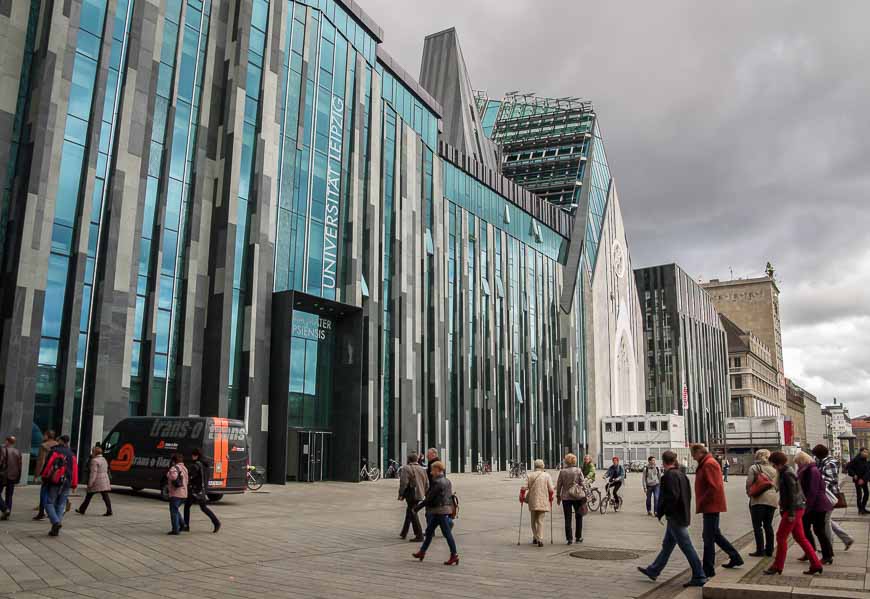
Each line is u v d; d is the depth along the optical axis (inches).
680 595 343.9
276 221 1321.4
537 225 2773.1
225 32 1267.2
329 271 1461.6
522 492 544.7
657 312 4382.4
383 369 1640.0
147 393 1041.5
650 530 650.8
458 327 2116.1
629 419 2532.0
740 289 7066.9
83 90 994.1
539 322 2659.9
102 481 632.4
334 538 554.3
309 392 1359.5
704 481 394.3
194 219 1162.6
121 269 1015.0
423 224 1936.5
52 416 916.0
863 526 657.6
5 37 927.7
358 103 1616.6
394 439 1646.2
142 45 1082.7
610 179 3703.3
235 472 808.3
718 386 4904.0
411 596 336.8
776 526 708.7
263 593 339.9
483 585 368.5
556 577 395.9
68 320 940.0
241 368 1205.7
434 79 3302.2
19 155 929.5
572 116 3609.7
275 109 1328.7
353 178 1563.7
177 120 1159.6
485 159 3260.3
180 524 558.9
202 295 1167.0
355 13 1628.9
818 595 314.8
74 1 983.6
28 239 898.1
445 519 442.0
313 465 1332.4
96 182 999.6
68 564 404.5
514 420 2364.7
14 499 714.2
